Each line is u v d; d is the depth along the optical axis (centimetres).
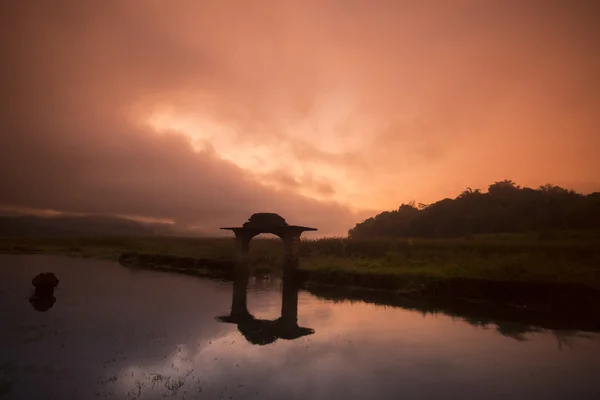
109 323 1148
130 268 2947
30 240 5762
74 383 693
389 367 813
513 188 4744
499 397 675
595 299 1391
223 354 884
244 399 644
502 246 2433
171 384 700
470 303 1571
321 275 2108
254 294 1802
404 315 1345
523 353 918
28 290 1688
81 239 5866
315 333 1088
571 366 832
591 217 3631
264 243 3659
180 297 1681
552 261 1961
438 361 855
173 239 5753
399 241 2891
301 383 718
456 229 4388
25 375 725
